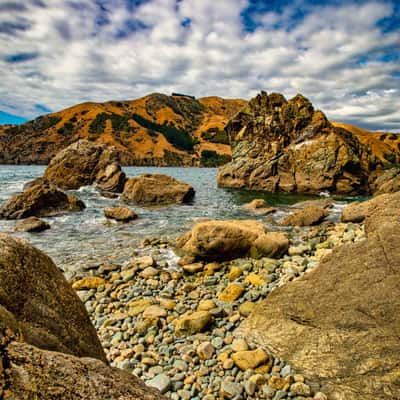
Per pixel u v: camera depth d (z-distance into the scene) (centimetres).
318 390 504
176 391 527
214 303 836
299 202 2736
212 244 1159
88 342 375
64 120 14625
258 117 4247
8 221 1995
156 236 1645
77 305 395
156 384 529
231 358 585
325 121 3794
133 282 1052
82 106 16238
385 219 996
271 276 1002
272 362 568
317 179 3569
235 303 839
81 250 1408
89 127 14350
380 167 4119
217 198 3167
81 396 193
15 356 195
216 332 693
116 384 217
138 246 1463
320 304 604
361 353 511
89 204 2697
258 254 1191
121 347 671
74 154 3750
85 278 1052
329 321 571
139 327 727
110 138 13612
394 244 610
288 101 4084
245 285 963
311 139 3756
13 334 226
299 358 561
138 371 579
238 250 1196
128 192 2875
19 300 315
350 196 3400
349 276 613
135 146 13800
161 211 2402
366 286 578
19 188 3459
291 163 3806
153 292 965
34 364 195
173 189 2856
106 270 1143
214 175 7425
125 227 1859
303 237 1494
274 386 515
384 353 493
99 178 3666
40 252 389
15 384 177
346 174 3550
